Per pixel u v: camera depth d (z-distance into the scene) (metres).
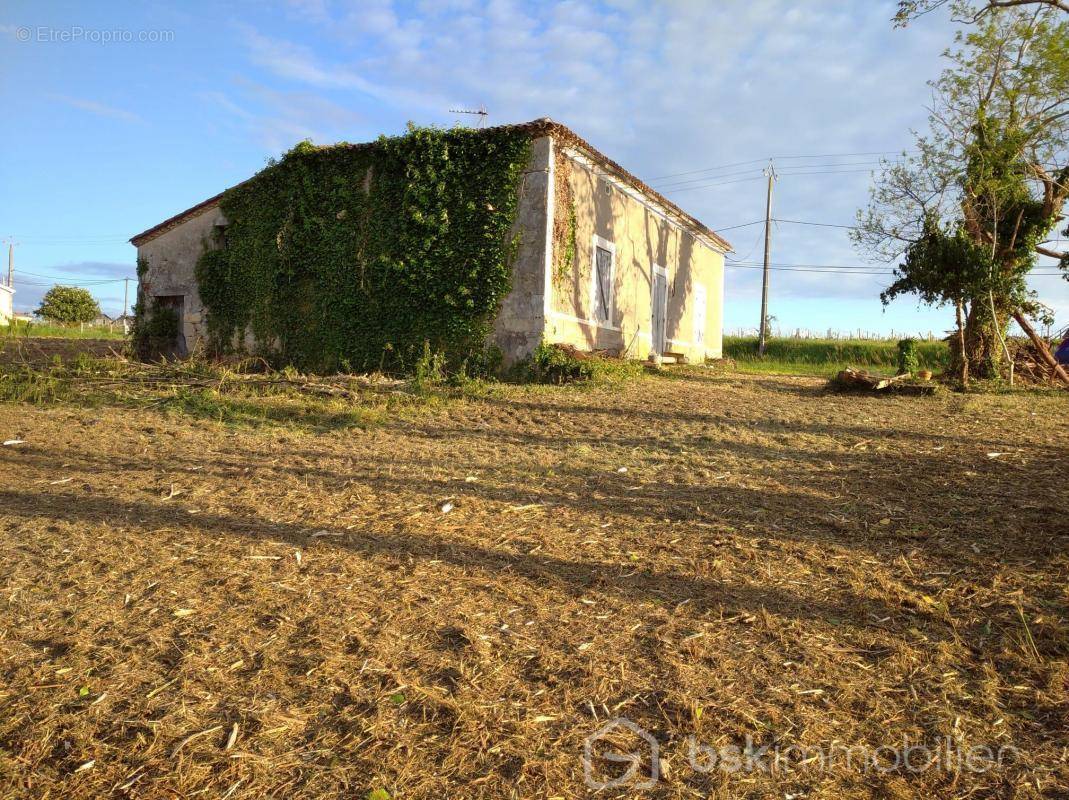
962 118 13.53
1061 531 4.56
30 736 2.51
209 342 15.61
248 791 2.27
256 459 6.71
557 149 12.82
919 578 3.97
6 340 18.83
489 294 12.64
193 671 2.94
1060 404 11.05
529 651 3.15
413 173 13.09
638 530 4.75
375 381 11.11
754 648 3.21
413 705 2.74
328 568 4.02
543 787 2.31
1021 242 14.34
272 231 14.74
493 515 5.05
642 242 16.70
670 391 11.86
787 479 6.12
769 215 31.11
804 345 30.05
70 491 5.48
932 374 15.19
